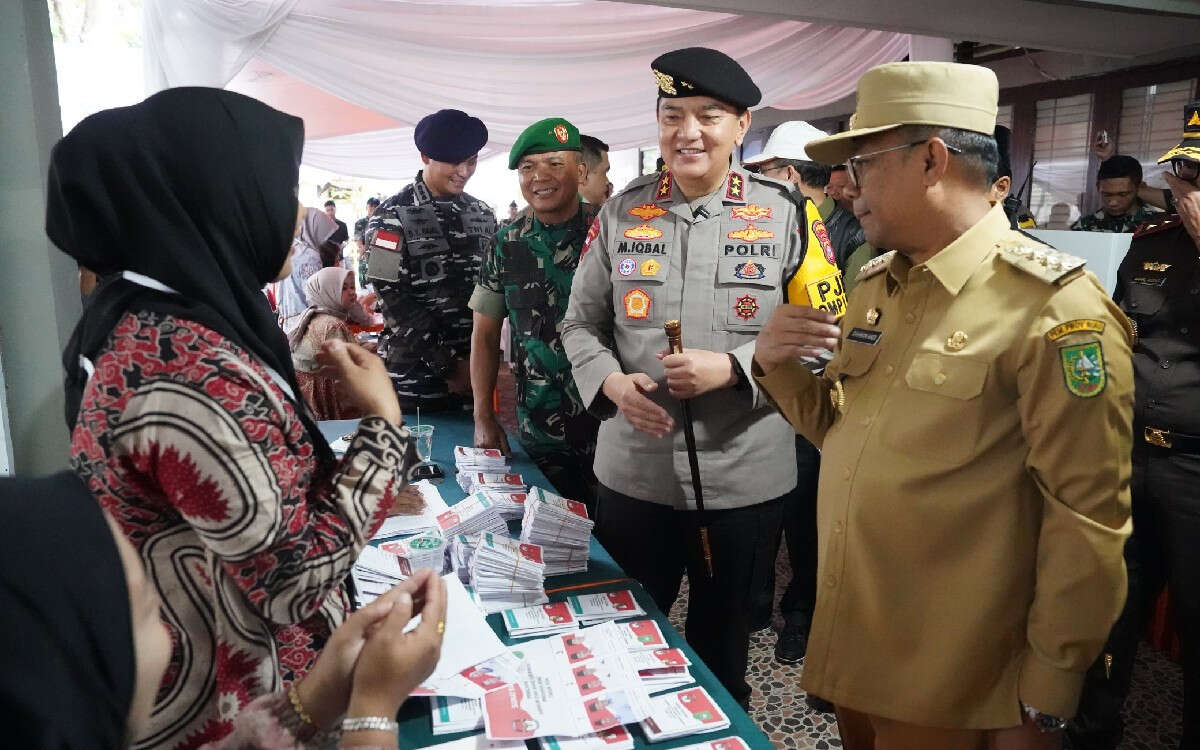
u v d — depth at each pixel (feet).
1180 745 6.60
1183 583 6.41
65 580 1.50
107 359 2.74
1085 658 3.52
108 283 2.92
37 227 5.38
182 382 2.68
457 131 8.66
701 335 5.87
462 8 13.55
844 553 4.25
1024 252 3.75
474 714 3.76
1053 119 17.37
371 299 13.42
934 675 3.93
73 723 1.49
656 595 6.40
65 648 1.48
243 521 2.73
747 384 5.46
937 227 3.91
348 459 3.18
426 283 8.89
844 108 22.63
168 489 2.71
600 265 6.35
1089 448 3.39
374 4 13.23
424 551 5.26
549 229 7.56
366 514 3.12
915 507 3.90
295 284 17.79
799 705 7.85
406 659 2.46
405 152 22.16
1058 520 3.49
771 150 10.09
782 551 11.80
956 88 3.74
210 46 12.35
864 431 4.17
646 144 17.01
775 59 15.44
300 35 13.34
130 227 2.86
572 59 14.65
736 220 5.91
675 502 5.98
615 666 4.16
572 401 7.67
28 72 5.19
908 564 3.98
